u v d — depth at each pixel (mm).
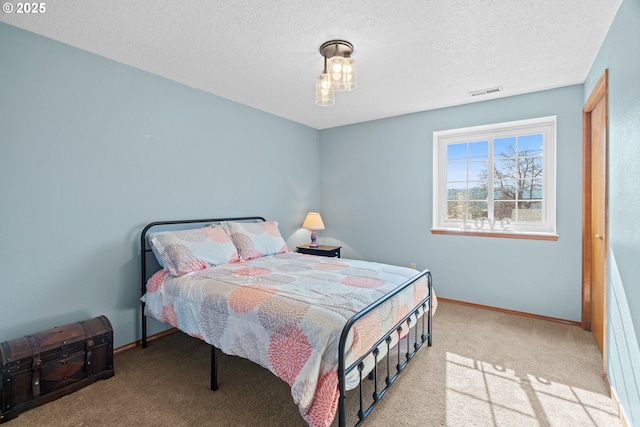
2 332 1915
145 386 1988
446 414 1718
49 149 2078
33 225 2021
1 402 1664
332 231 4465
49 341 1830
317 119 4023
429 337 2480
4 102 1894
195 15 1810
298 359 1472
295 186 4156
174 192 2805
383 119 3963
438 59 2340
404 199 3840
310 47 2180
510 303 3217
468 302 3451
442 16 1807
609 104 1925
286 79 2742
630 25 1540
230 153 3295
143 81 2564
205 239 2613
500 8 1734
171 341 2650
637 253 1469
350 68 2068
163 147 2715
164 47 2188
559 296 2977
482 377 2064
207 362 2297
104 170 2348
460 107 3420
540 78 2701
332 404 1355
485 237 3336
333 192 4441
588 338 2625
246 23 1888
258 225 3209
